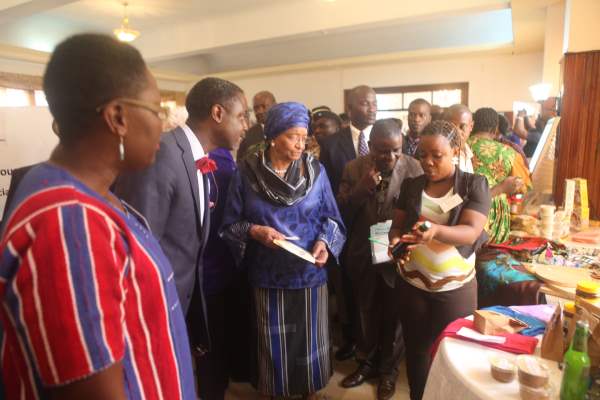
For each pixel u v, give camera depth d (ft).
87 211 1.80
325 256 5.62
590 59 10.25
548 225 7.13
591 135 10.35
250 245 5.86
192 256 4.56
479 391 3.08
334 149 8.32
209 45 22.99
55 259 1.66
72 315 1.66
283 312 5.75
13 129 5.43
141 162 2.15
